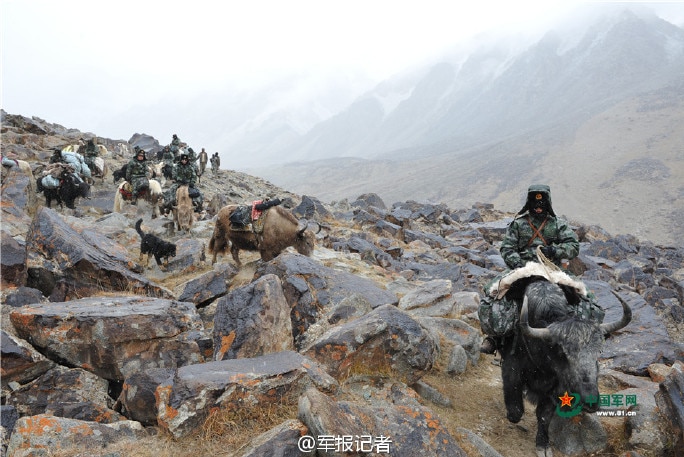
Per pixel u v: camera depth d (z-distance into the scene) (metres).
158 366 6.09
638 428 5.43
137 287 8.05
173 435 4.72
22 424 4.57
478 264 16.08
